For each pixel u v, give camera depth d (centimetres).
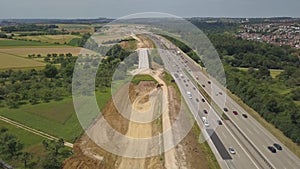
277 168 5941
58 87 10719
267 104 8669
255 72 13100
